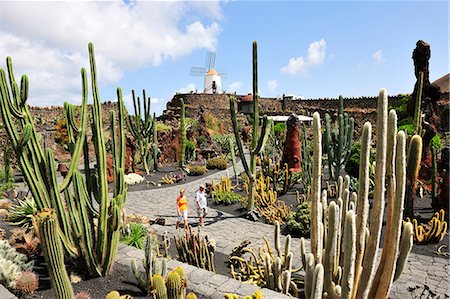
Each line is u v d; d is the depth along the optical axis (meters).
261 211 12.38
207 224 11.35
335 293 3.43
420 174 14.11
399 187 3.19
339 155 15.31
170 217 12.12
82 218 5.80
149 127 22.47
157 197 15.57
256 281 6.48
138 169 23.52
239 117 52.56
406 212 9.42
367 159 3.28
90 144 26.22
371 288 3.55
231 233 10.40
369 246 3.30
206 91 71.00
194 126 35.84
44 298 5.44
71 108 6.14
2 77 5.28
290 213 11.25
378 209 3.22
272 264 6.34
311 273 3.59
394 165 3.29
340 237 3.69
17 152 5.40
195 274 6.19
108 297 4.33
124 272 6.36
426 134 13.81
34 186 5.55
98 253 6.13
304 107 54.50
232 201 14.07
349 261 3.10
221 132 47.12
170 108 52.97
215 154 30.94
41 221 4.15
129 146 21.17
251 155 12.05
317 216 3.63
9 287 5.48
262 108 59.12
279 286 5.73
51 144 26.77
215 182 19.28
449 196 10.14
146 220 10.79
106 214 6.07
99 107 6.12
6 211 9.97
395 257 3.28
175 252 8.37
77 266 6.12
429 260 7.97
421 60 15.08
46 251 4.23
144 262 5.73
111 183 18.61
